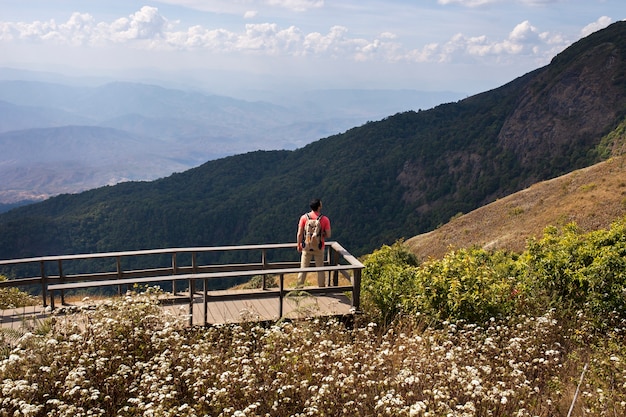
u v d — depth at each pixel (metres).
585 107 100.31
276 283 19.05
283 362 5.28
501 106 133.12
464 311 7.43
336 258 9.04
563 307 8.19
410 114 161.38
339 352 5.36
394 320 7.48
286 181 139.75
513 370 5.22
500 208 49.94
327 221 8.62
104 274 8.12
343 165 140.62
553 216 37.97
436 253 46.84
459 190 112.12
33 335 5.12
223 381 4.69
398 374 4.96
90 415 4.23
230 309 7.76
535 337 6.43
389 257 11.61
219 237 127.56
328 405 4.51
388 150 141.50
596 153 87.75
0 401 4.20
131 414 4.50
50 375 4.81
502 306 7.65
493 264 12.45
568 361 6.03
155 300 6.68
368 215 121.00
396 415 4.28
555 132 102.12
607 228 31.00
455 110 158.75
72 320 6.11
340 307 7.99
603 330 7.29
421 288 7.92
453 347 5.84
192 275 6.96
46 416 4.35
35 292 76.81
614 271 8.00
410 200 120.69
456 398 4.44
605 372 5.31
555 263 8.86
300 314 7.19
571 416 4.81
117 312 6.10
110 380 4.78
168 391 4.72
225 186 150.75
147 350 5.66
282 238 114.12
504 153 110.88
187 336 6.52
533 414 4.64
